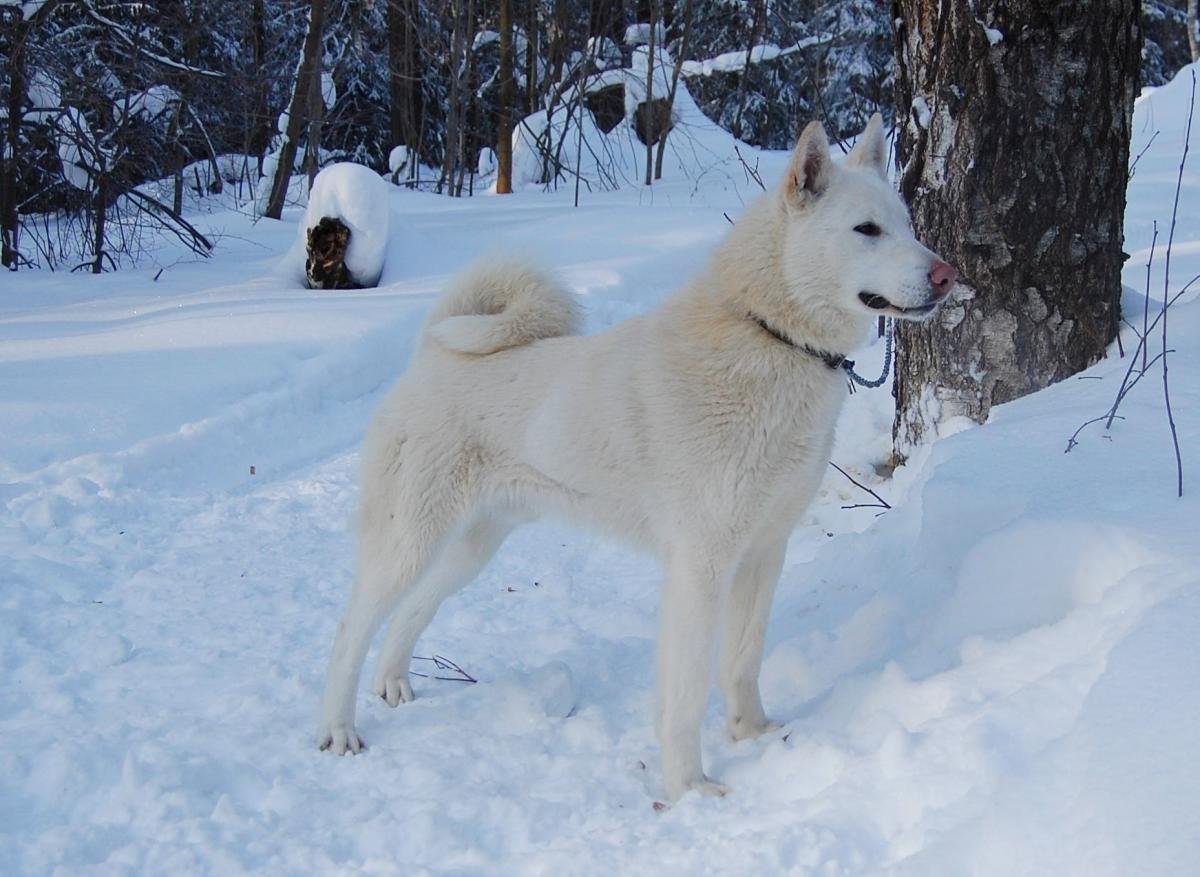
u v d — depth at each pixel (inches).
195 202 743.1
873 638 145.6
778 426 124.2
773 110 929.5
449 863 112.4
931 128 191.0
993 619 134.6
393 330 335.6
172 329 336.5
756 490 125.3
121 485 237.1
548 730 141.9
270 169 622.2
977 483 155.1
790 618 165.9
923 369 202.1
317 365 306.2
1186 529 123.6
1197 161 490.9
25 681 157.2
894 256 121.0
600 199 609.0
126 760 128.6
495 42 826.2
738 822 113.3
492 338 142.6
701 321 128.1
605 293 391.9
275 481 254.7
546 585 197.0
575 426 133.4
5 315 379.2
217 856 113.3
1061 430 165.0
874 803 106.4
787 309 124.3
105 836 117.3
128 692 154.6
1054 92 182.4
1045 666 115.5
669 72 781.9
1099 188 187.2
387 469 144.7
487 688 155.3
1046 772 94.5
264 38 823.7
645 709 146.8
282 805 124.8
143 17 637.3
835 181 124.2
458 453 141.9
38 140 515.8
